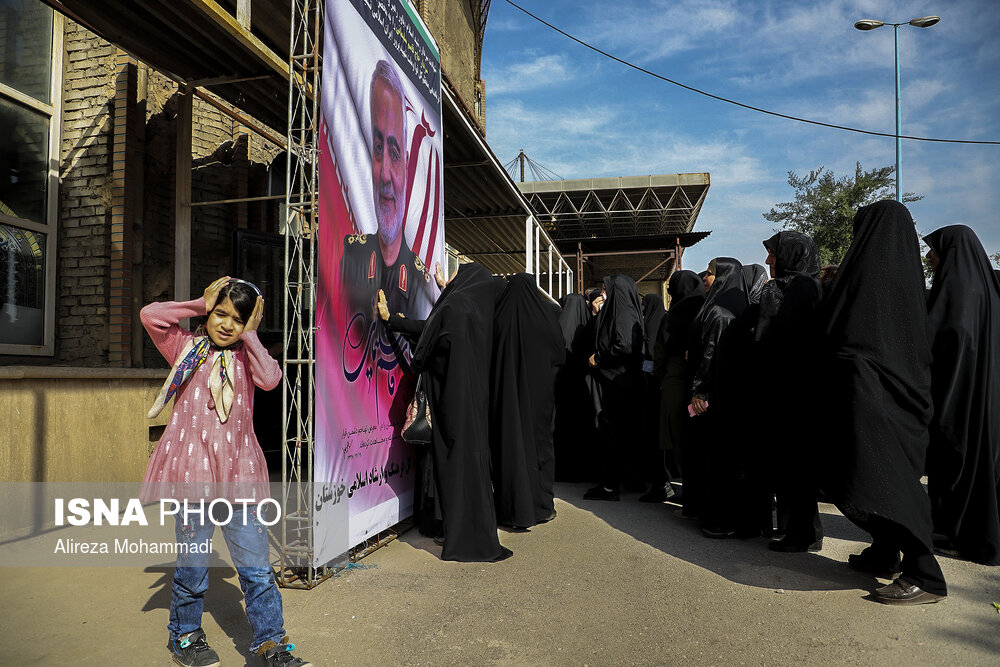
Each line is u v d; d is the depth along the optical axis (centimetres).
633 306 596
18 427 420
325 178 368
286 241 372
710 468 471
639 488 653
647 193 2095
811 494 435
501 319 514
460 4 1845
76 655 274
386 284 461
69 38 655
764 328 438
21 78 607
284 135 754
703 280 564
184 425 261
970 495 402
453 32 1775
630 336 580
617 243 2180
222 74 572
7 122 592
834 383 350
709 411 472
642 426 617
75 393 464
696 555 434
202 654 266
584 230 2492
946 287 409
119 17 481
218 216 770
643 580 383
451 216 1227
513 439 494
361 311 417
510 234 1380
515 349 510
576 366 710
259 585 263
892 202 363
